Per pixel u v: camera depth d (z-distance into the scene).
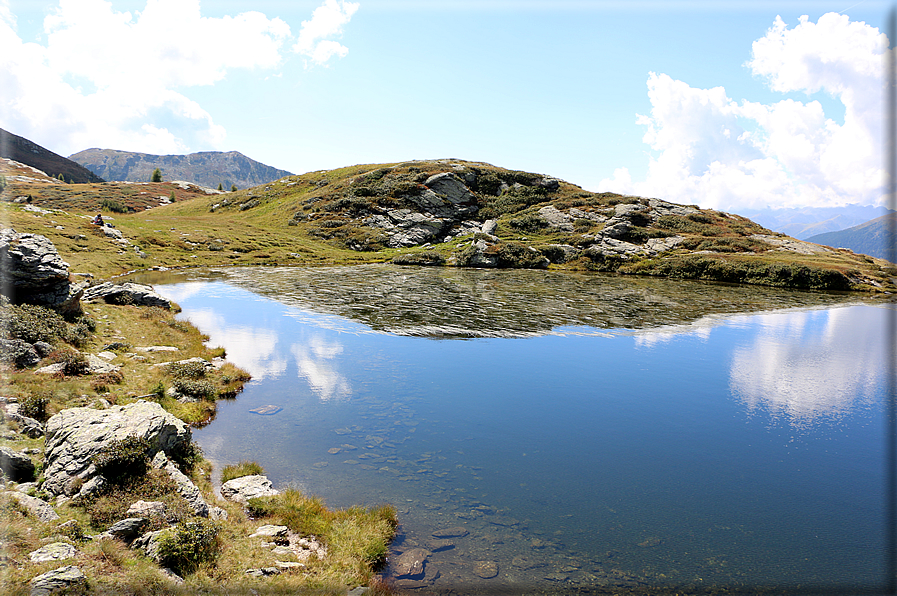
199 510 12.27
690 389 26.39
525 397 24.17
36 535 9.89
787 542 12.91
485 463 17.05
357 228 109.00
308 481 15.23
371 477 15.65
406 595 10.21
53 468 12.49
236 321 38.75
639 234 103.44
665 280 80.00
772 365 31.61
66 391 17.75
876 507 14.91
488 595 10.27
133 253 72.31
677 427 21.16
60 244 63.69
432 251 97.69
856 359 33.44
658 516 14.09
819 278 75.81
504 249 95.44
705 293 65.00
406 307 47.22
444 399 23.42
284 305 46.38
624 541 12.72
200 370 24.23
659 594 10.62
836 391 26.66
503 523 13.34
